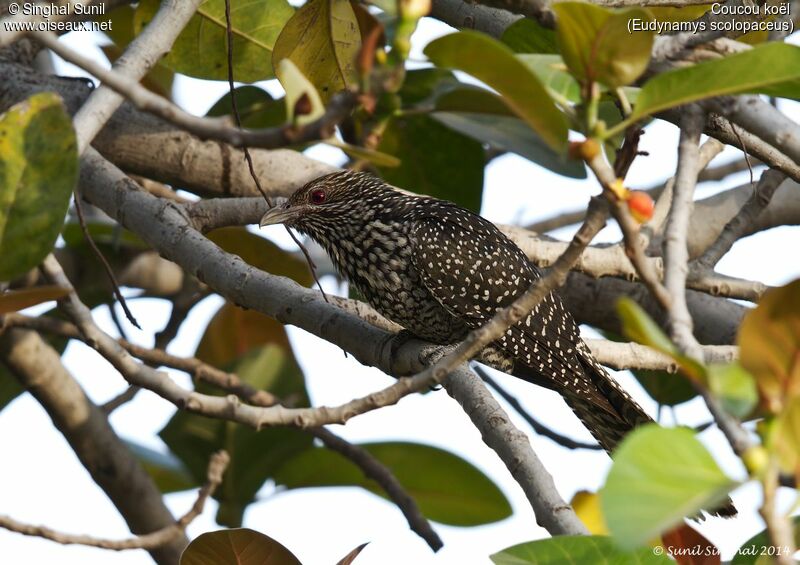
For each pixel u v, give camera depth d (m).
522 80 5.20
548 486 7.39
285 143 5.09
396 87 5.02
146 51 7.77
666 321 5.36
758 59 5.18
